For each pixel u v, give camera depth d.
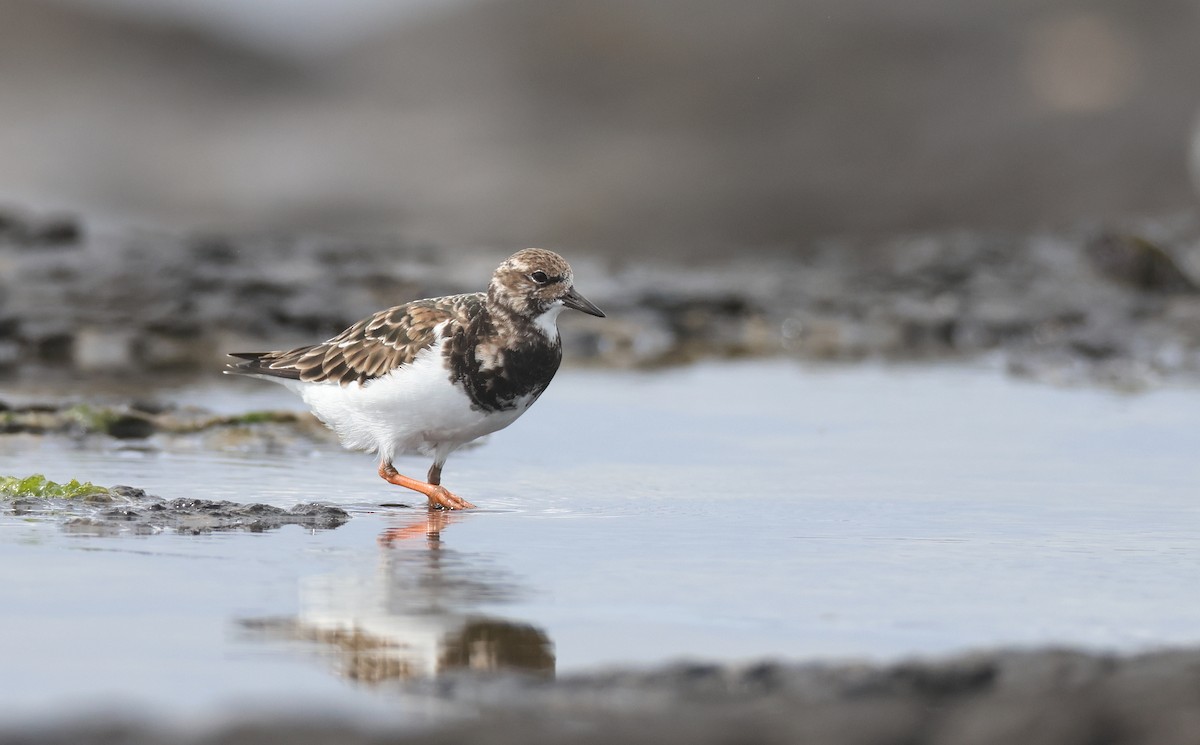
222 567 6.84
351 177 32.34
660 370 15.77
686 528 8.09
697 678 5.06
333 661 5.40
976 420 12.55
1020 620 6.07
